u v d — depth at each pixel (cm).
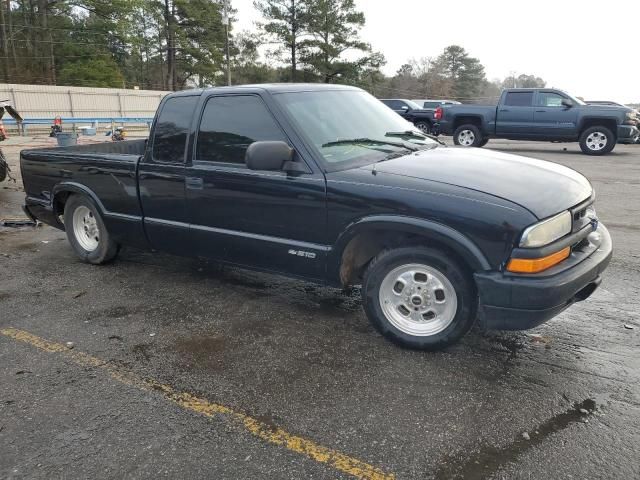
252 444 274
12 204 899
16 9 5434
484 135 1644
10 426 291
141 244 509
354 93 474
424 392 316
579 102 1513
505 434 277
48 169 570
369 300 372
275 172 392
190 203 448
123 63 6462
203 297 471
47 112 4097
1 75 5053
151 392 322
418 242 353
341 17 4897
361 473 252
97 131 2805
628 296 457
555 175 374
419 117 2231
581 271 323
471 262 321
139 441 277
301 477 250
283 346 377
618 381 324
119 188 503
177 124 456
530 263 309
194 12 5622
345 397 313
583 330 394
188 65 5944
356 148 400
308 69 4975
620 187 948
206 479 250
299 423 290
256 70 5184
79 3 5138
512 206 316
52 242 660
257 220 409
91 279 522
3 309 452
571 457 259
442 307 351
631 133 1455
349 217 361
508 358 354
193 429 287
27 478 252
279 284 500
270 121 400
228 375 340
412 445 270
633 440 271
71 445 275
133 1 5306
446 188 334
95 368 352
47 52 5406
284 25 4869
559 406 300
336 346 375
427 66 8912
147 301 464
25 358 367
